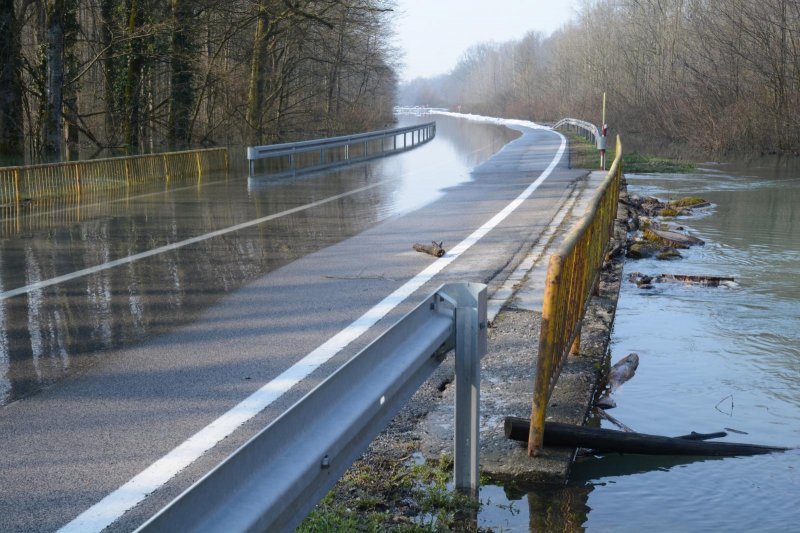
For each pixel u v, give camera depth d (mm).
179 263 11234
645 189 26750
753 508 4809
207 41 36875
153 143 36781
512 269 10789
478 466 4488
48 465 4773
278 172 26750
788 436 6070
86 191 20469
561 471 4914
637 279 11867
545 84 142875
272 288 9625
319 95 55062
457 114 154125
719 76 54812
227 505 2457
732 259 13836
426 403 6027
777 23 50406
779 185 27984
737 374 7586
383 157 35656
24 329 7965
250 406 5727
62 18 26359
